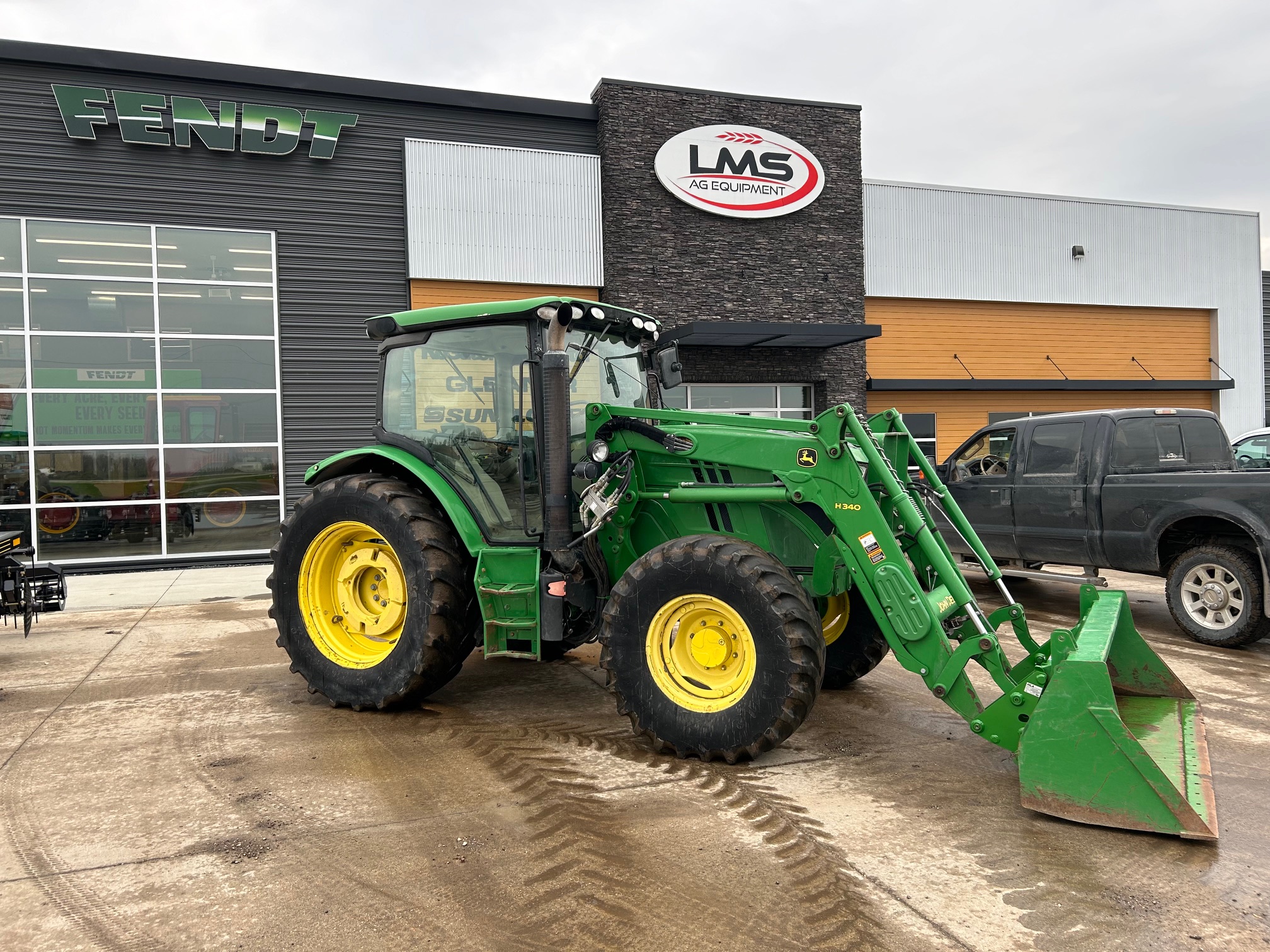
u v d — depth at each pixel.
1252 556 6.25
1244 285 19.11
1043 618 7.44
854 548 3.81
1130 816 3.04
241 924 2.52
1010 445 8.13
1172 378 18.81
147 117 11.80
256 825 3.22
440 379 4.85
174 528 12.12
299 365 12.75
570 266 14.12
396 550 4.56
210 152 12.23
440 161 13.38
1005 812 3.33
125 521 11.90
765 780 3.65
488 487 4.64
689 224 14.73
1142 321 18.58
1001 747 3.68
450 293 13.52
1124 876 2.80
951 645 3.61
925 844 3.04
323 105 12.82
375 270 13.15
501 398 4.64
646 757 3.94
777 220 15.24
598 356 4.93
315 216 12.80
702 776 3.70
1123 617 4.27
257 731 4.40
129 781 3.71
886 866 2.87
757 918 2.54
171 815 3.33
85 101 11.53
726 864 2.88
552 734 4.30
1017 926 2.49
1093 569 7.46
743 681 3.75
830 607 5.04
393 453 4.90
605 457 4.27
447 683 5.20
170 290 12.09
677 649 3.95
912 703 4.86
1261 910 2.58
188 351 12.19
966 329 17.25
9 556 6.38
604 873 2.82
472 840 3.08
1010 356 17.58
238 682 5.48
